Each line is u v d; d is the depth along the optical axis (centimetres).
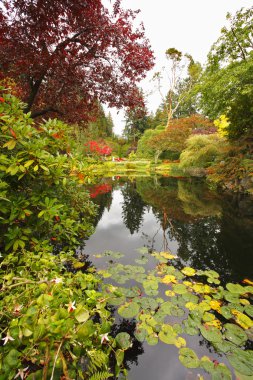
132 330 146
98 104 391
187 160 1138
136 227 377
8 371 70
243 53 623
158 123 3127
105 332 89
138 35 292
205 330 144
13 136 142
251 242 298
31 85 306
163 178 1128
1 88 176
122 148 2916
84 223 301
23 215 152
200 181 991
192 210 483
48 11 231
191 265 239
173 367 121
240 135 741
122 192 733
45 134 203
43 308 80
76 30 274
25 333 73
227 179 741
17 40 244
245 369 118
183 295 181
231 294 182
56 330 69
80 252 270
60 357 72
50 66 263
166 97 2519
